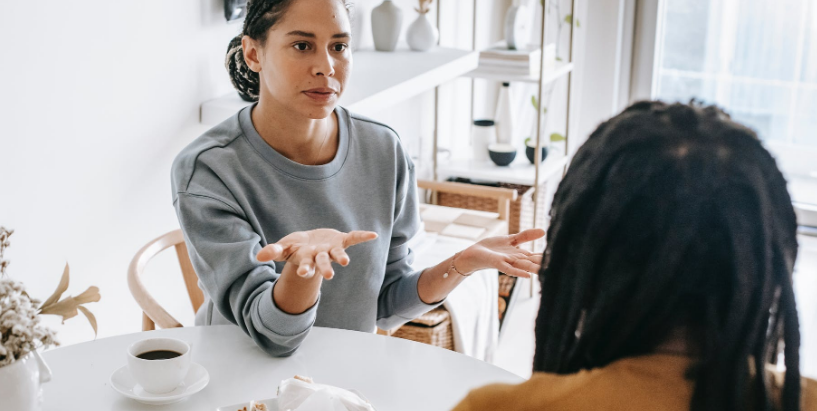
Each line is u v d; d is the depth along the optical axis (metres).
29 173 1.69
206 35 2.08
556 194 0.57
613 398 0.53
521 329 3.15
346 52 1.34
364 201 1.46
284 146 1.39
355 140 1.47
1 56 1.59
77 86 1.75
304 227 1.39
